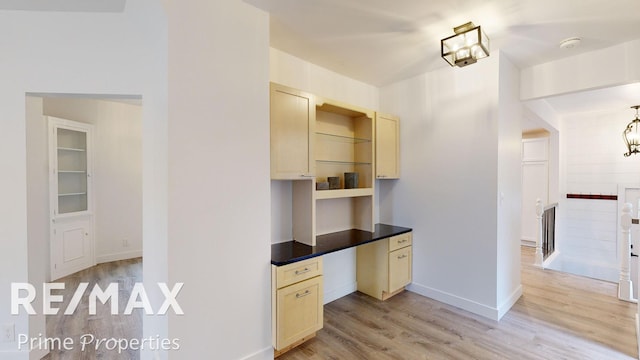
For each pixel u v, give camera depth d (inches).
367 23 90.2
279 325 86.2
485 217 113.6
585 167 204.2
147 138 83.7
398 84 142.1
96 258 184.7
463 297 120.3
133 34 84.7
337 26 92.1
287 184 113.5
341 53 111.6
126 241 198.5
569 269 208.7
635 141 172.1
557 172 211.9
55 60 82.6
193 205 71.2
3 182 82.1
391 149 137.8
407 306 123.3
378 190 151.5
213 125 74.6
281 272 86.9
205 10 72.9
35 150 86.8
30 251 85.4
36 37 82.0
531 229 233.9
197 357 71.9
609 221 195.0
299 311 91.8
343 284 134.8
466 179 118.9
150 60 83.0
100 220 188.1
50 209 155.8
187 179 70.2
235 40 78.5
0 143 81.6
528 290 140.2
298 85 115.3
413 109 136.5
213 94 74.5
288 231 113.9
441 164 126.8
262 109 84.7
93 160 182.1
